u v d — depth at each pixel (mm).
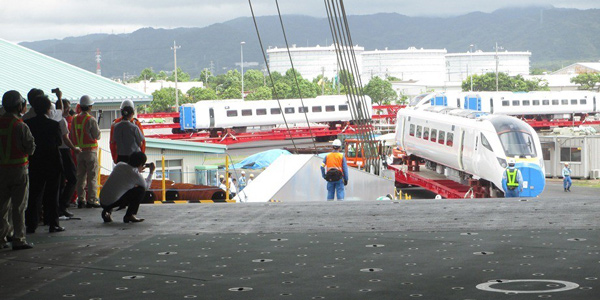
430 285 7051
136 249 9531
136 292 7027
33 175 11195
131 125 13430
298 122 91188
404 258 8516
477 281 7184
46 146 11180
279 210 13398
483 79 199375
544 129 107625
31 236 10977
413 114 51562
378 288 6969
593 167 63156
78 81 40406
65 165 12633
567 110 104312
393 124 107812
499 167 39844
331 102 92375
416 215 12367
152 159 40812
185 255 9008
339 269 7945
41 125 11156
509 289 6793
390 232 10594
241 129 90688
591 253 8609
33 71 40688
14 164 9672
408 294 6691
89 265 8492
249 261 8516
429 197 48906
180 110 87938
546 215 12102
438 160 47750
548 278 7254
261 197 21688
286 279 7477
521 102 101562
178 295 6863
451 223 11367
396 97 193625
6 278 7828
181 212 13391
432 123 47969
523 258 8359
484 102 99062
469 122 42969
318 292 6855
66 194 12719
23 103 9836
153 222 12180
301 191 22312
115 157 13570
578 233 10188
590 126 107125
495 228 10781
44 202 11320
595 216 11945
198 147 41844
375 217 12227
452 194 43062
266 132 90000
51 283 7539
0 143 9648
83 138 14258
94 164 14438
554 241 9516
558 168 64812
